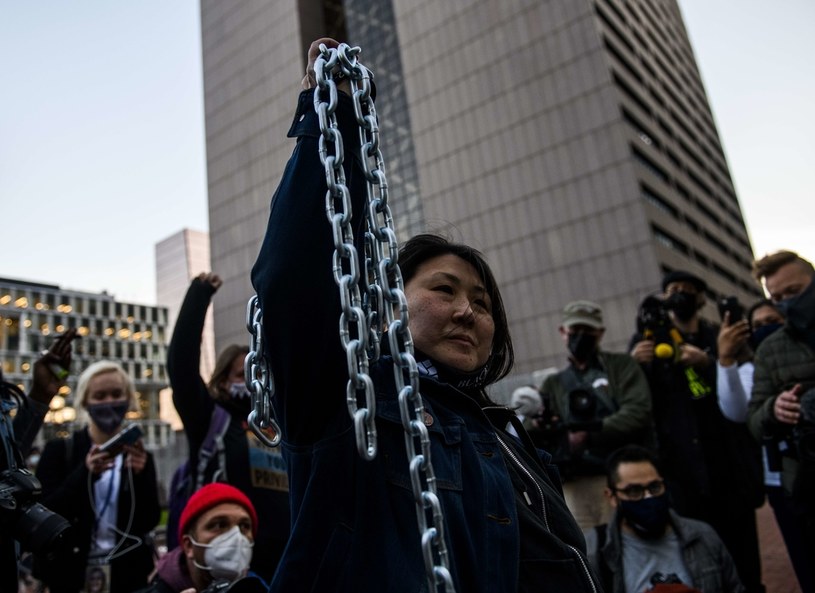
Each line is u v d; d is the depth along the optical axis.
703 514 3.61
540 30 42.22
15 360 69.69
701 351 3.77
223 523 2.68
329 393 1.08
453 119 44.66
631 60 46.06
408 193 47.78
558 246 38.81
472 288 1.49
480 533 1.08
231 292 54.06
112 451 3.09
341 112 1.09
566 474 3.62
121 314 84.19
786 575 4.70
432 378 1.32
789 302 2.97
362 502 1.05
